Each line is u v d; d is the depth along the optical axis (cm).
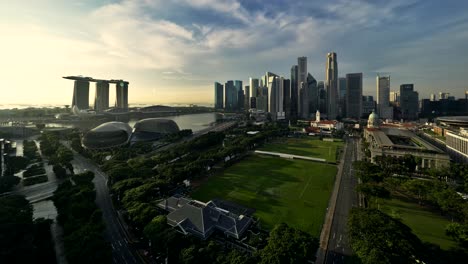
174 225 10938
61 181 17550
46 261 8881
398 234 8662
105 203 14300
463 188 15300
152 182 14662
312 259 8988
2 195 14888
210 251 8694
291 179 18500
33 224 10394
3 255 8294
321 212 13225
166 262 8900
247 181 18000
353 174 19738
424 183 14675
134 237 10862
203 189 16412
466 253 9300
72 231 10006
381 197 13375
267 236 10425
